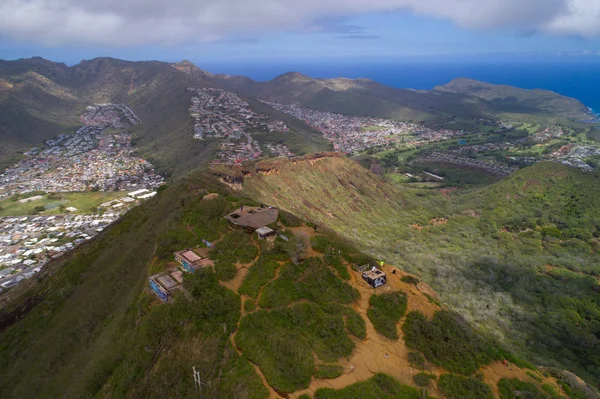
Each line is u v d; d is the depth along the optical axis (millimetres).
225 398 26391
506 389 29516
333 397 26656
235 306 34406
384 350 31234
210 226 48344
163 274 39375
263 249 42156
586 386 32969
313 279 37656
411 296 37281
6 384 42219
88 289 51906
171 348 30891
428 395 27906
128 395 28484
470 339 33125
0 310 60125
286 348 30047
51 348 43594
